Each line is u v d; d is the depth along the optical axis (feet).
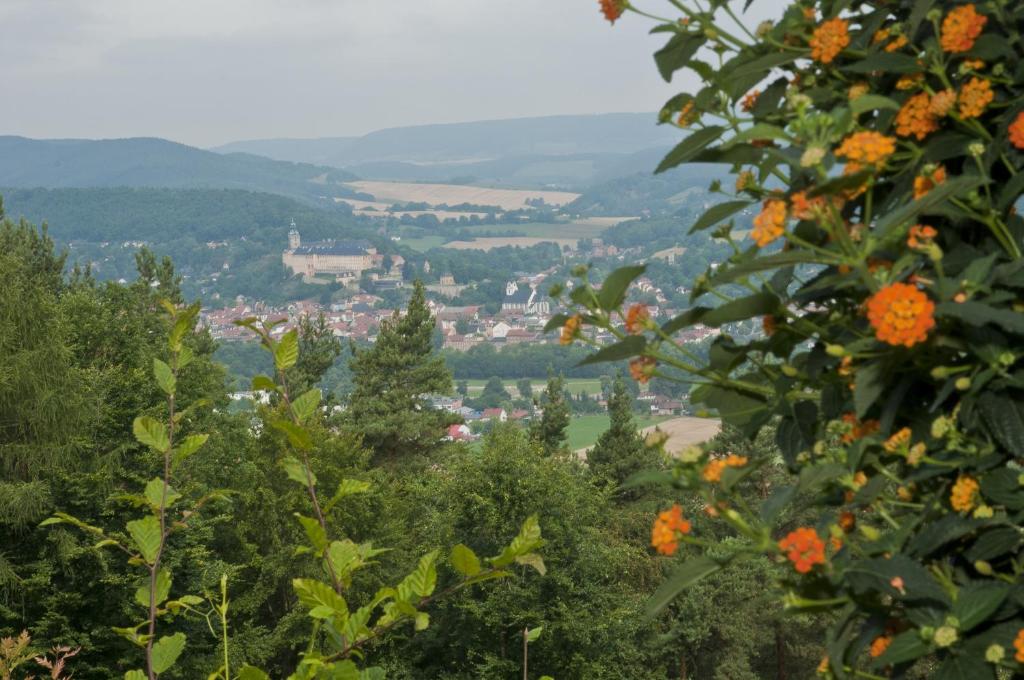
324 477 107.24
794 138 5.37
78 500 75.72
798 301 6.13
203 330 138.92
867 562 5.05
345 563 8.54
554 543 90.53
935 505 5.58
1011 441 5.09
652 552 124.06
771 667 131.03
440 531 93.86
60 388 77.20
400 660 90.12
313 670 7.96
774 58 6.55
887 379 5.47
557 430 182.19
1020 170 5.64
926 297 5.12
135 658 75.15
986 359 5.19
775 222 5.39
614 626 92.99
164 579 9.18
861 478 5.94
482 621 89.81
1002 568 5.34
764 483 101.35
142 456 78.07
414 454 187.73
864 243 5.29
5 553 75.66
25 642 10.77
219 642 81.25
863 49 6.60
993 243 5.81
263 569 101.60
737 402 6.77
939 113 5.83
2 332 75.92
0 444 76.54
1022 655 4.62
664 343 6.61
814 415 6.42
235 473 110.73
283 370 8.65
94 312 94.43
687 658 117.08
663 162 6.63
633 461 156.56
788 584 5.36
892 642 4.89
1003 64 5.98
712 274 6.42
